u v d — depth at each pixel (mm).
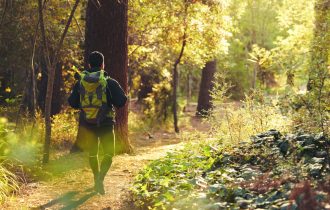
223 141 8953
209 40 20188
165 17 18688
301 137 7066
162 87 23859
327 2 16219
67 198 7203
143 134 19422
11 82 18172
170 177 6988
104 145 7180
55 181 8391
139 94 30234
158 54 21734
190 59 22125
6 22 15422
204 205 5648
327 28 12781
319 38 11523
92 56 7254
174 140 17391
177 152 9055
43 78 18766
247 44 42312
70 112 17188
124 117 11930
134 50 19266
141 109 27062
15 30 15539
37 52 16891
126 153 11836
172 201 6113
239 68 39219
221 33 20234
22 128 12961
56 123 14383
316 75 8570
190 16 19062
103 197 7223
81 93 7043
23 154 9156
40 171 8930
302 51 22875
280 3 41812
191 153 8547
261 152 7160
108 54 11789
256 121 9305
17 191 7586
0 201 6812
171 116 24344
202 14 19406
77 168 9477
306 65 11570
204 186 6324
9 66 16719
